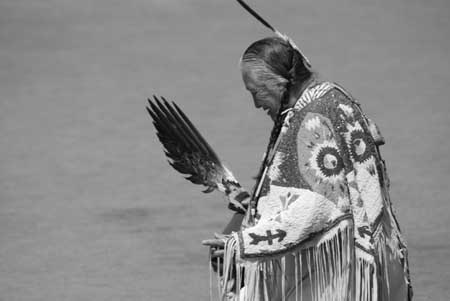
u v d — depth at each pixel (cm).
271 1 6981
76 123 3831
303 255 1363
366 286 1334
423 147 3303
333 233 1329
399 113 3831
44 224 2586
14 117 3966
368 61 4925
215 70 4856
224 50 5378
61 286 2131
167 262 2280
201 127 3656
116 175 3066
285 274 1377
